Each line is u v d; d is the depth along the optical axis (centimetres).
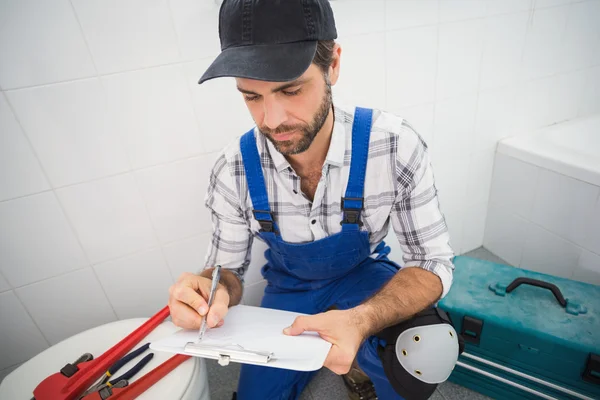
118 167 92
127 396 65
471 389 102
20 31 73
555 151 121
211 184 80
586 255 116
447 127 126
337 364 57
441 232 75
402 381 75
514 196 137
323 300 91
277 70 50
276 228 80
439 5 105
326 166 70
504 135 137
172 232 106
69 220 93
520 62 125
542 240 131
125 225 100
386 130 71
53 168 86
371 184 74
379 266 94
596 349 79
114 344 80
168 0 80
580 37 130
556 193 119
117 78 83
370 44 102
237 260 85
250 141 74
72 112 83
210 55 89
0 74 75
